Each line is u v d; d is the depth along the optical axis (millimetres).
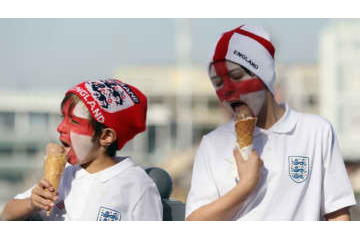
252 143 3490
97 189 3703
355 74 35031
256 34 3584
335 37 35688
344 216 3619
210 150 3676
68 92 3713
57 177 3598
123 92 3787
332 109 35250
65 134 3672
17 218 3693
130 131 3801
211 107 58094
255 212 3520
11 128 46500
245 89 3516
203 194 3594
